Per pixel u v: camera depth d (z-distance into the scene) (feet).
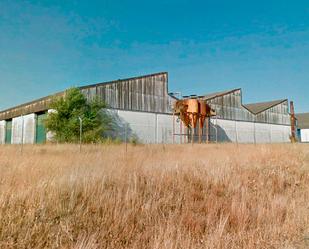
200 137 125.70
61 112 91.45
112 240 12.55
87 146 54.19
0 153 34.01
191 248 12.60
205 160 31.60
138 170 22.40
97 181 17.81
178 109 120.06
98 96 99.71
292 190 24.20
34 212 12.90
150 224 14.42
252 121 162.30
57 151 40.98
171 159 32.35
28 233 11.61
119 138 101.60
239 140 152.35
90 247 11.48
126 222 14.03
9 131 129.90
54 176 18.25
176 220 15.08
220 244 13.00
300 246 13.46
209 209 17.12
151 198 16.85
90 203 15.06
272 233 14.56
